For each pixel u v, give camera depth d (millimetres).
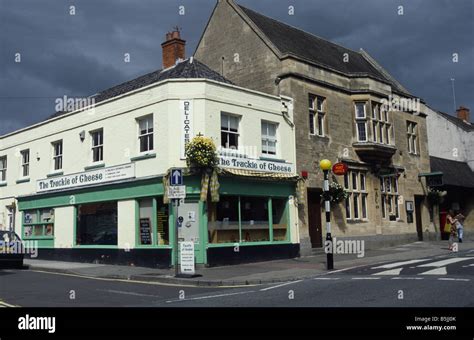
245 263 17844
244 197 18531
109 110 20000
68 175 21594
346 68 25703
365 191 23953
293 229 19938
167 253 16984
